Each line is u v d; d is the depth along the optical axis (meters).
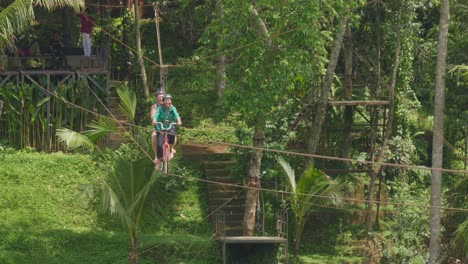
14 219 26.91
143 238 26.55
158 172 23.27
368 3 26.72
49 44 34.22
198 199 28.97
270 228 28.05
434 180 24.22
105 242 26.44
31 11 20.73
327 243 28.06
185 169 29.70
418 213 28.83
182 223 27.94
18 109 29.89
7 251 25.45
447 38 25.70
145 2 40.41
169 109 21.69
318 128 27.91
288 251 27.69
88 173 29.14
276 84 24.95
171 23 38.06
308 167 26.94
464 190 26.62
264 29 24.98
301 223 26.94
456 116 28.86
